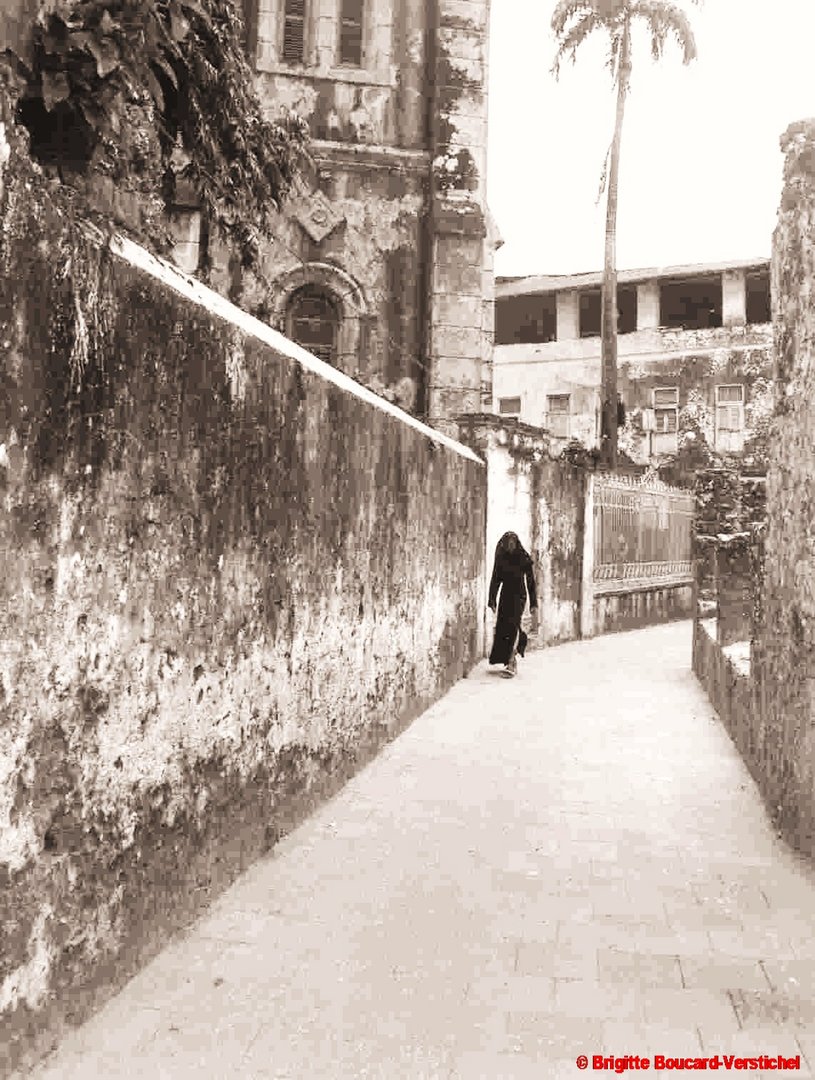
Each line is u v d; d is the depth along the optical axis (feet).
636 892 13.67
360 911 12.84
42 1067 8.77
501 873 14.39
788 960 11.48
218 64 18.75
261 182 22.09
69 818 9.40
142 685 10.94
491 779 20.04
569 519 47.93
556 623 46.32
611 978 10.96
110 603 10.16
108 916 10.16
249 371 13.99
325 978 10.85
